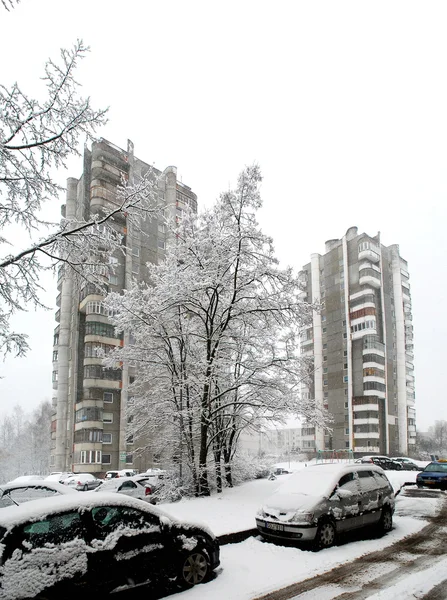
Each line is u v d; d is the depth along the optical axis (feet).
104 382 140.56
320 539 26.89
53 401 173.06
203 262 53.31
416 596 18.44
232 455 59.52
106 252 31.73
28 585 15.12
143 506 19.60
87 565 16.78
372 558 24.77
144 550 18.70
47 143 27.40
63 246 29.58
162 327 55.01
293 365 54.75
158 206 33.19
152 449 63.10
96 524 17.80
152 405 58.59
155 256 166.50
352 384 205.67
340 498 29.04
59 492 32.89
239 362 54.08
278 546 27.20
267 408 53.93
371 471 33.35
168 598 18.58
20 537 15.64
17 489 33.24
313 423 55.16
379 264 219.00
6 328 28.30
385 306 216.54
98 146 157.69
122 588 17.58
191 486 51.75
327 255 232.12
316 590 19.51
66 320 166.91
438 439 330.75
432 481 58.80
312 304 53.93
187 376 55.16
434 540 29.14
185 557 20.06
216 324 55.67
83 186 164.86
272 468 81.61
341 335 215.92
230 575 21.74
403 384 210.38
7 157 26.40
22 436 238.07
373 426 194.80
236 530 29.53
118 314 56.03
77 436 142.72
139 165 169.37
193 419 54.19
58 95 26.84
